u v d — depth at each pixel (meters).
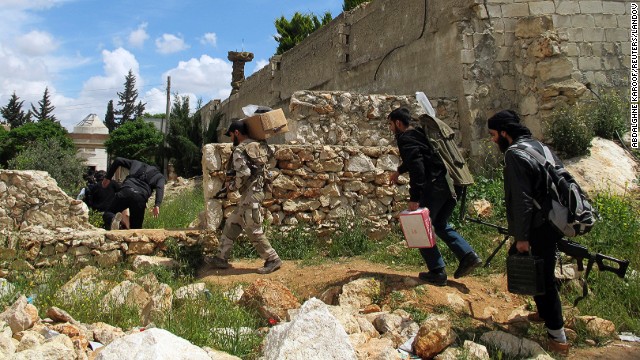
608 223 6.84
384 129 9.54
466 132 10.02
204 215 7.51
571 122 9.17
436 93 11.10
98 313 4.83
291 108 9.36
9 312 4.19
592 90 10.27
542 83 9.57
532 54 9.77
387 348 3.82
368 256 6.93
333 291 5.30
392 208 7.83
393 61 13.03
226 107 29.77
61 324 4.27
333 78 16.55
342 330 3.58
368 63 14.37
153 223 10.70
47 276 6.22
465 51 10.14
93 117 46.88
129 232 6.94
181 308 4.86
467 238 7.02
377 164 7.83
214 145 7.21
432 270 5.41
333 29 16.58
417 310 4.90
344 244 7.25
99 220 9.01
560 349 4.41
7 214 6.92
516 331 4.82
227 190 7.11
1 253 6.50
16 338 3.93
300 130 9.20
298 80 19.70
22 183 6.98
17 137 35.28
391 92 13.12
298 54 19.78
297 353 3.42
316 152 7.61
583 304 5.29
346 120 9.42
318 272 6.14
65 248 6.66
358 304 5.07
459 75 10.20
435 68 11.18
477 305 5.19
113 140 35.41
